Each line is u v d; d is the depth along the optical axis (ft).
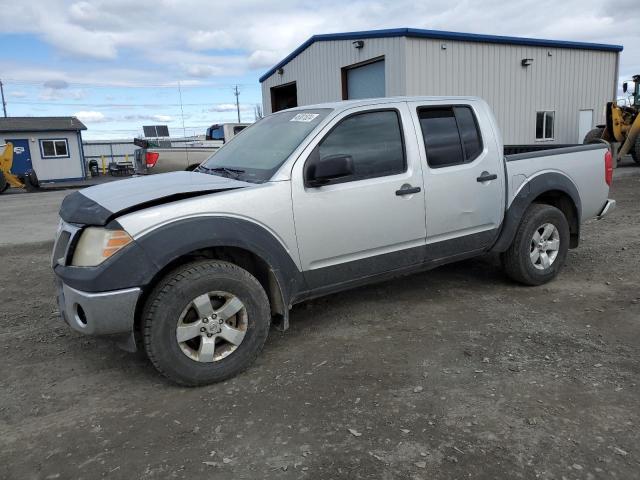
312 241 12.84
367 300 16.65
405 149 14.32
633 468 8.38
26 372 12.38
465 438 9.27
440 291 17.31
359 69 55.31
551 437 9.21
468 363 12.09
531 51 58.75
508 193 16.34
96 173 118.32
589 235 25.14
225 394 11.12
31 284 20.18
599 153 18.84
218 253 12.39
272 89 71.77
